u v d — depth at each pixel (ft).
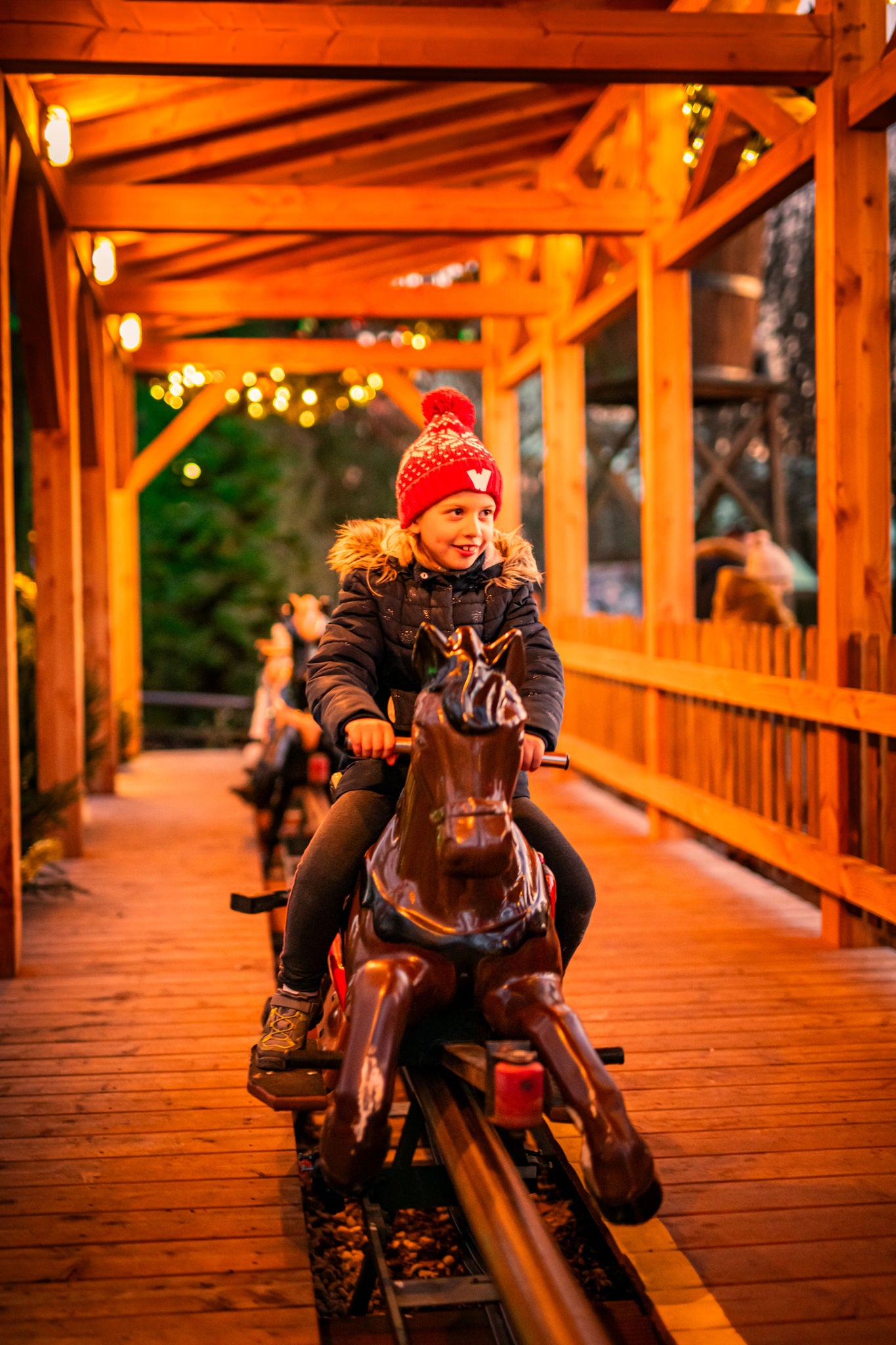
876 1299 8.12
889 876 15.31
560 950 8.98
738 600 27.25
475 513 9.03
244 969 16.22
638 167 24.73
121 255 30.09
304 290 31.17
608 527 77.10
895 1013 13.99
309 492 75.66
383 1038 7.42
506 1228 6.90
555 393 33.37
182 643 68.28
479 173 31.71
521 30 15.75
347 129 24.95
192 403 39.32
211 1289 8.29
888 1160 10.19
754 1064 12.39
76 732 23.38
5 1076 12.25
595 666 29.55
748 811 20.20
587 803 29.78
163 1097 11.69
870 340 16.20
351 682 8.82
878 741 16.07
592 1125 7.36
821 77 16.22
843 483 16.25
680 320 24.26
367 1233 8.95
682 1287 8.26
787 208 67.92
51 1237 8.98
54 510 22.94
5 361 16.05
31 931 18.21
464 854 6.65
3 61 15.21
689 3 20.83
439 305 32.04
